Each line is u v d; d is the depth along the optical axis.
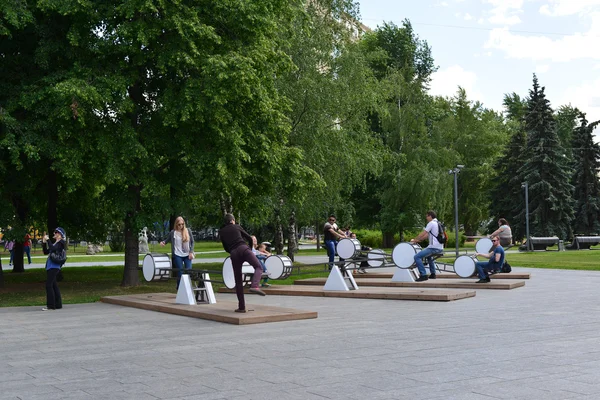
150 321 13.17
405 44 57.69
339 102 31.25
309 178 24.48
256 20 20.53
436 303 15.54
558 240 49.72
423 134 52.72
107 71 19.42
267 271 19.72
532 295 17.23
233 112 20.97
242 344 9.91
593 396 6.17
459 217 68.56
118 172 19.02
